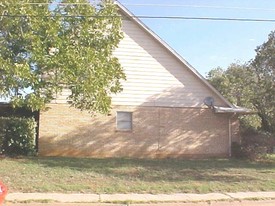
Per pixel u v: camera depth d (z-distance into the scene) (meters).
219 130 23.17
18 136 20.39
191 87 23.00
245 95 31.59
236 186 13.51
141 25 22.47
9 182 12.88
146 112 22.41
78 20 17.02
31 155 20.58
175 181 14.12
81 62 15.84
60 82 16.62
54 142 21.44
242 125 28.11
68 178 14.01
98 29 17.69
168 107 22.66
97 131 21.83
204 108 23.06
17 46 15.95
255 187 13.45
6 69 14.77
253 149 22.47
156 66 22.73
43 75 16.72
